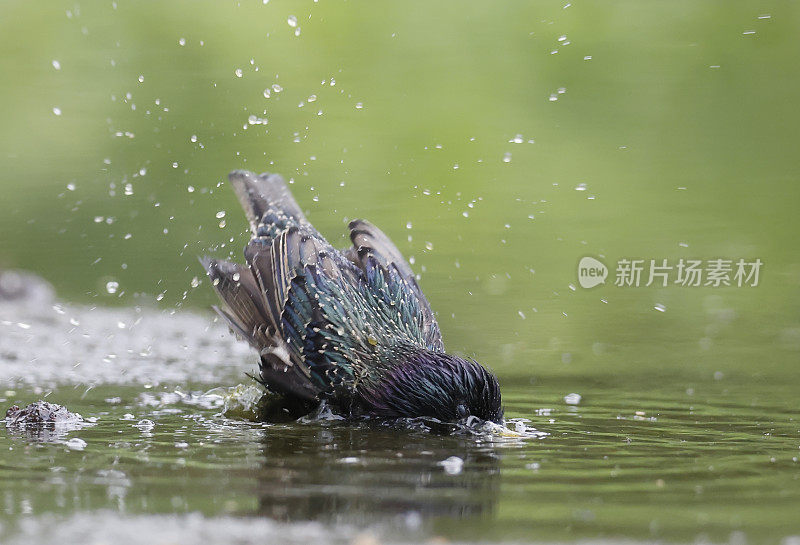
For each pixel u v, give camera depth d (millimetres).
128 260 13531
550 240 14125
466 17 22891
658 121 18688
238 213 14758
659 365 9867
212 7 22219
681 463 6129
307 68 20375
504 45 21734
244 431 7145
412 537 4543
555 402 8375
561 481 5637
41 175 16188
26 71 20016
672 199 15688
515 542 4480
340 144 17297
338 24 22031
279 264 8562
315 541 4469
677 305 12211
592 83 19969
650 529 4676
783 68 20219
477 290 12578
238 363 10008
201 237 14039
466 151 17406
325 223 13930
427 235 14227
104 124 17891
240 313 8555
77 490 5320
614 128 18500
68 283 12828
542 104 19453
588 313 11945
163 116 18047
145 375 9383
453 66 20656
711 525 4742
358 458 6227
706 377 9359
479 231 14523
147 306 12250
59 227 14508
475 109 19031
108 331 11148
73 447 6449
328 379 7961
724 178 16672
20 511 4891
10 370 9438
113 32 21656
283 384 8133
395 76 20250
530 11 22828
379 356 7941
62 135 17531
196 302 12469
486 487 5473
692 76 20078
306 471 5820
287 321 8266
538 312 11828
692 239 14086
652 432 7156
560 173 16797
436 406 7520
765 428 7297
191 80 19547
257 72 20078
